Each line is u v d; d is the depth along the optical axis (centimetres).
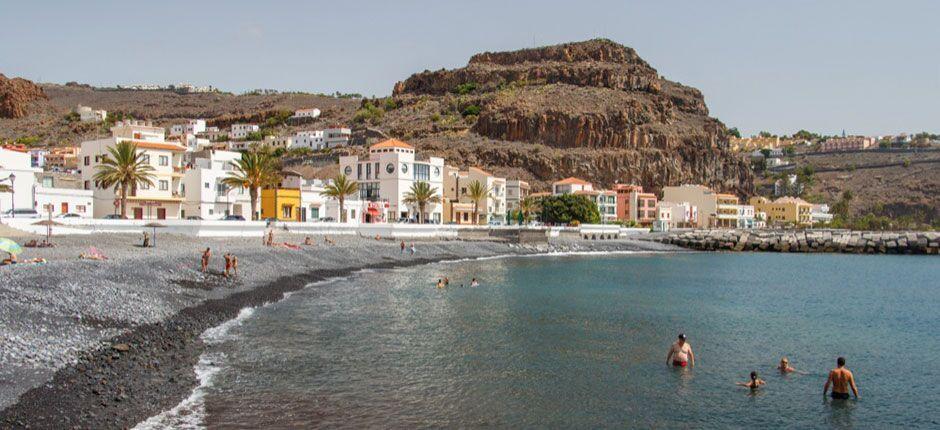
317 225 10188
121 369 2912
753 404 3119
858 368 3825
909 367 3866
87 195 9500
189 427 2442
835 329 5053
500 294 6425
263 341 3862
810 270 10650
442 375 3400
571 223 16850
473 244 12281
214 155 11725
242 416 2622
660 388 3322
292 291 5925
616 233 16962
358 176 14862
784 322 5334
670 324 5088
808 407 3097
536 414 2878
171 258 5872
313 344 3884
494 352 3944
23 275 4069
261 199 11669
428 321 4819
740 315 5647
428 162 15262
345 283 6706
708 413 2972
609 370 3625
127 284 4547
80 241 6606
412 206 14712
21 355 2769
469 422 2747
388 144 14700
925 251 15450
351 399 2944
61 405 2395
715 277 9088
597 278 8362
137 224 7975
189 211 10819
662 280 8400
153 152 10300
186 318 4131
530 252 12794
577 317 5256
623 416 2897
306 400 2881
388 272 7975
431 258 10075
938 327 5181
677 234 17350
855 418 2966
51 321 3309
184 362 3231
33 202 8606
